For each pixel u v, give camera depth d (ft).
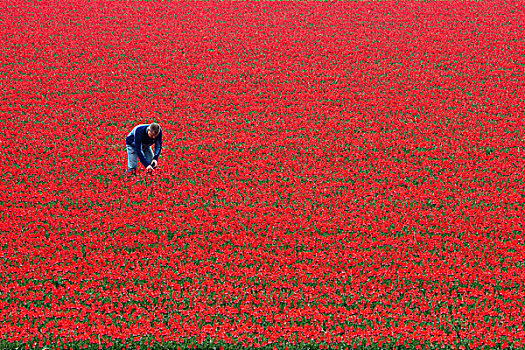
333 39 363.56
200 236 178.81
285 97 290.76
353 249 175.52
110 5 414.21
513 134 256.32
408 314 146.82
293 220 189.67
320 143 246.47
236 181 216.13
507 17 393.50
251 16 401.90
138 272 160.25
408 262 168.76
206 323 145.89
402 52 344.49
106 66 322.55
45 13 393.50
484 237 180.14
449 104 285.23
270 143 245.65
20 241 170.81
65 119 262.06
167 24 385.50
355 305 152.87
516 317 146.30
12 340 135.44
